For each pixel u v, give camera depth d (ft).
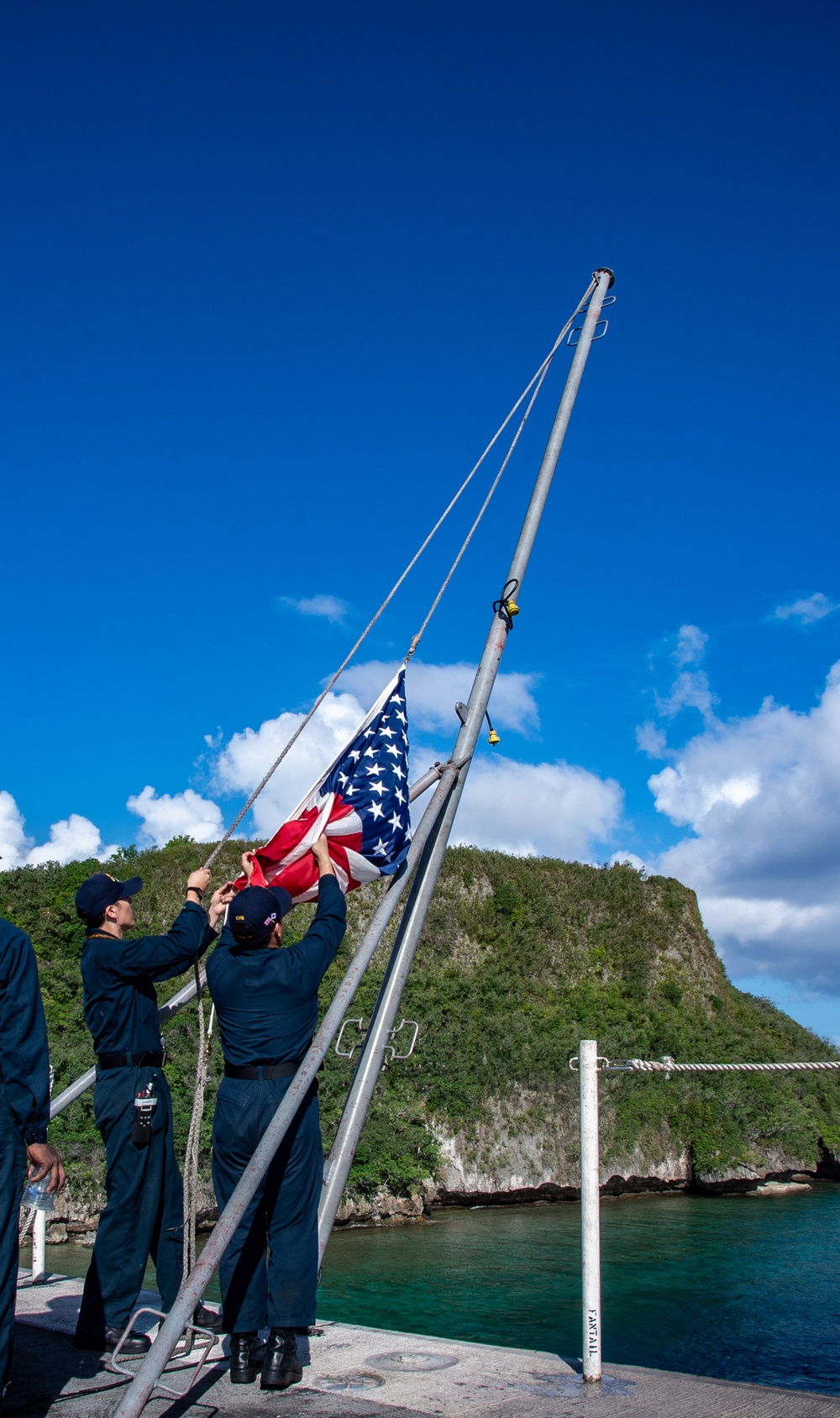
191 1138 14.73
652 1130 128.06
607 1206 115.14
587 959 168.25
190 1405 12.71
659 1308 65.10
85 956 16.16
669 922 184.75
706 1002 179.73
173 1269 16.14
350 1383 13.80
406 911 19.76
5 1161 11.19
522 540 22.77
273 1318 13.56
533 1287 70.49
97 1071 15.93
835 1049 185.68
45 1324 17.04
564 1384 13.73
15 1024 11.37
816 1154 139.85
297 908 128.57
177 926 16.20
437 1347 16.05
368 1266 77.77
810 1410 12.42
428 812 19.36
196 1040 96.17
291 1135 13.84
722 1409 12.42
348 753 19.66
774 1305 66.03
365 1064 18.35
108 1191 15.47
